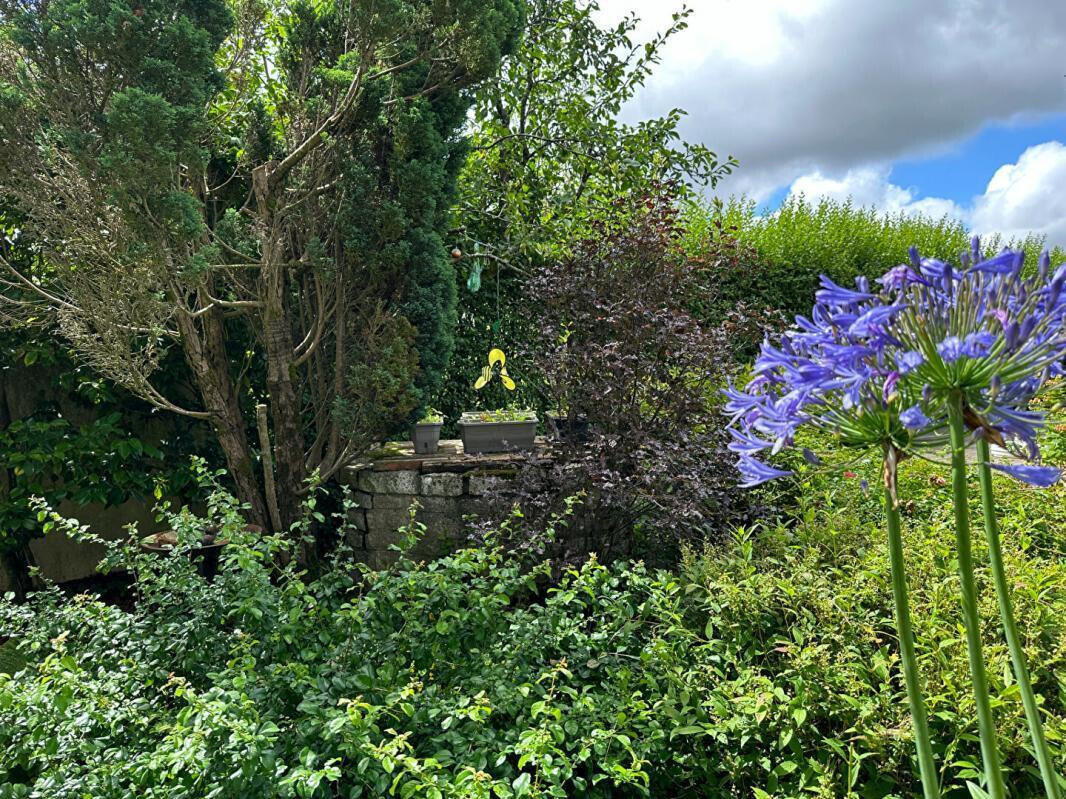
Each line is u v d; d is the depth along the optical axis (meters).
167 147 3.98
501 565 4.29
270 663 2.82
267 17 5.66
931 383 1.09
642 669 2.72
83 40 3.82
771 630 2.79
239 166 5.42
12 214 5.13
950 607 2.59
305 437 5.81
